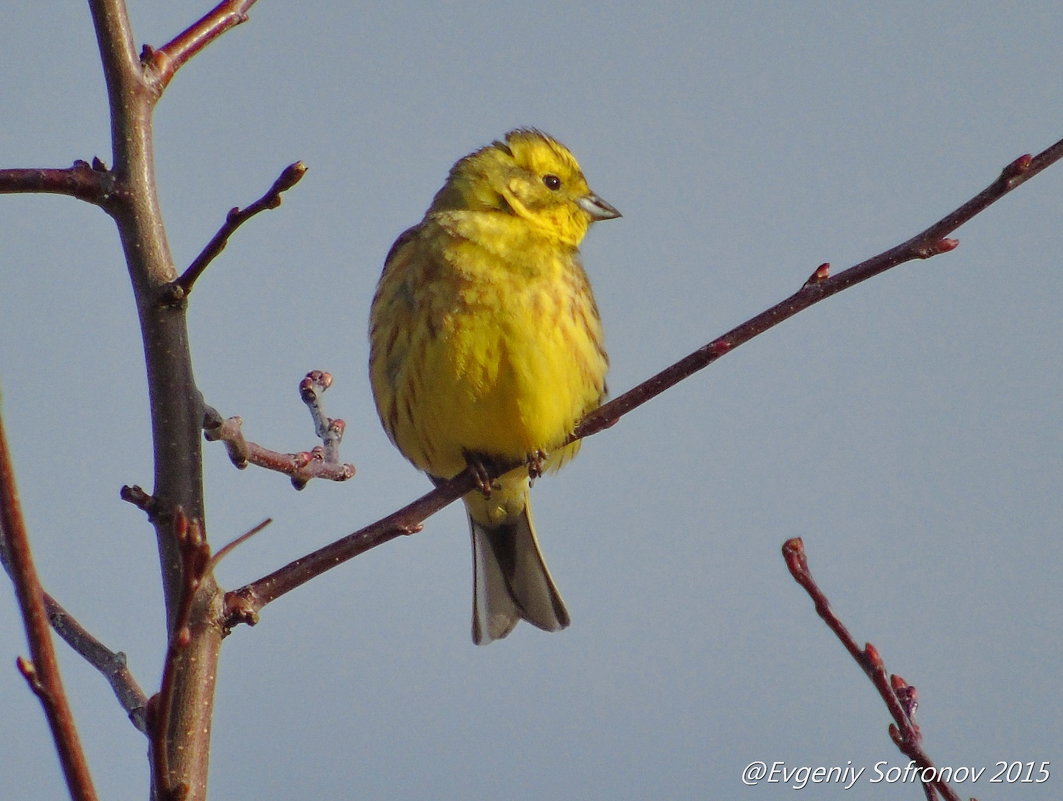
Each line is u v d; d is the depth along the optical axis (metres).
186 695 8.32
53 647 5.69
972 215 8.94
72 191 8.44
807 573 8.55
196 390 8.62
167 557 8.47
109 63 8.69
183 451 8.49
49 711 5.64
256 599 8.80
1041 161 8.61
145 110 8.70
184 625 6.25
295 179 8.02
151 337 8.48
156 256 8.54
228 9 9.40
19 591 5.61
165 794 6.38
